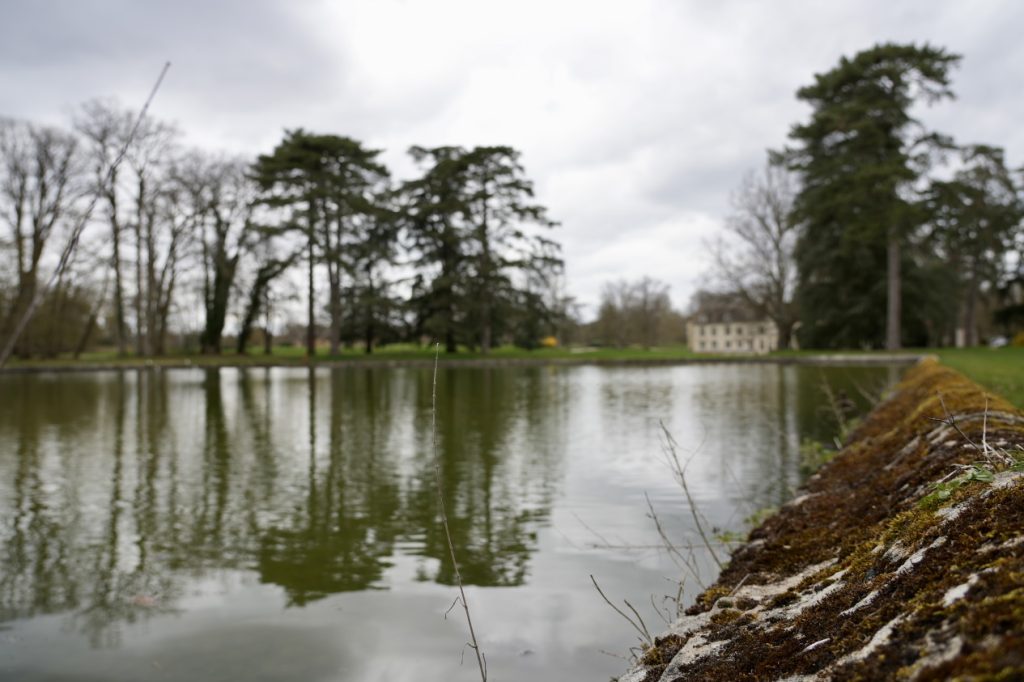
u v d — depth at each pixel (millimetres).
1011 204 48281
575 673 4242
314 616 5168
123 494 8859
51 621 5133
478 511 7945
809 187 45000
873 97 38719
